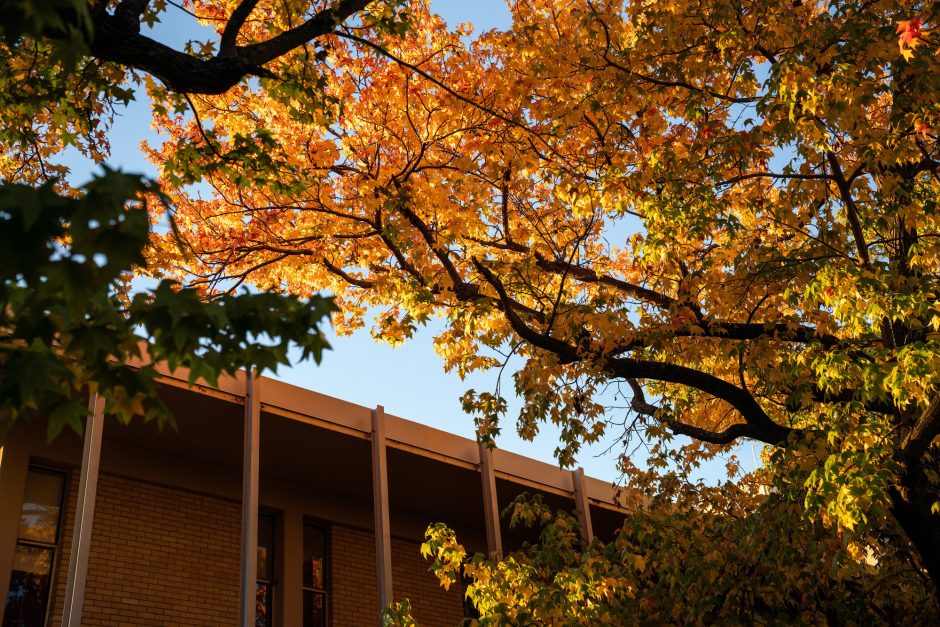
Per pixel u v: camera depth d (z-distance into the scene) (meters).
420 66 10.07
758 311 9.41
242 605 10.81
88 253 2.81
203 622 13.70
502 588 8.58
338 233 10.84
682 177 8.88
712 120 8.88
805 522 8.24
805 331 9.11
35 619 12.12
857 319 7.33
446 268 10.07
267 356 3.63
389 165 10.23
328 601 15.59
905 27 6.64
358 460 14.63
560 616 8.23
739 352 9.05
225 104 10.45
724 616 9.10
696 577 8.92
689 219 8.55
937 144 8.62
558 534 9.37
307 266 11.46
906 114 7.68
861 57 7.81
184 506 14.20
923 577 9.36
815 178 8.59
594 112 9.23
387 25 7.34
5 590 11.74
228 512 14.77
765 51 8.61
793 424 11.05
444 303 10.34
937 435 7.59
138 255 2.87
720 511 10.24
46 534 12.61
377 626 16.06
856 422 7.99
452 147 10.43
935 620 9.17
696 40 9.12
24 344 3.31
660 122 9.59
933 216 8.04
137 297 3.45
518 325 9.50
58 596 12.30
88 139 8.03
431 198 9.79
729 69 8.95
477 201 10.12
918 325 7.34
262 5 9.25
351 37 6.29
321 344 3.55
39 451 12.66
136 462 13.68
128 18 5.08
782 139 7.97
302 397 13.02
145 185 2.89
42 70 6.82
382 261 11.40
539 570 9.20
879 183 8.61
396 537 17.16
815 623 9.12
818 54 7.74
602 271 11.03
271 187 7.99
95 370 3.53
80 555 9.75
